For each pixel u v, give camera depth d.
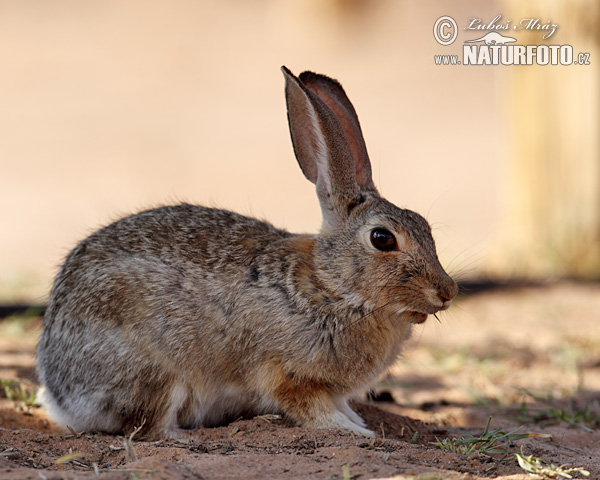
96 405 7.74
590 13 15.51
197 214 8.41
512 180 16.78
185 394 7.83
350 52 39.78
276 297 7.73
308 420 7.71
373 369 7.91
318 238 8.04
